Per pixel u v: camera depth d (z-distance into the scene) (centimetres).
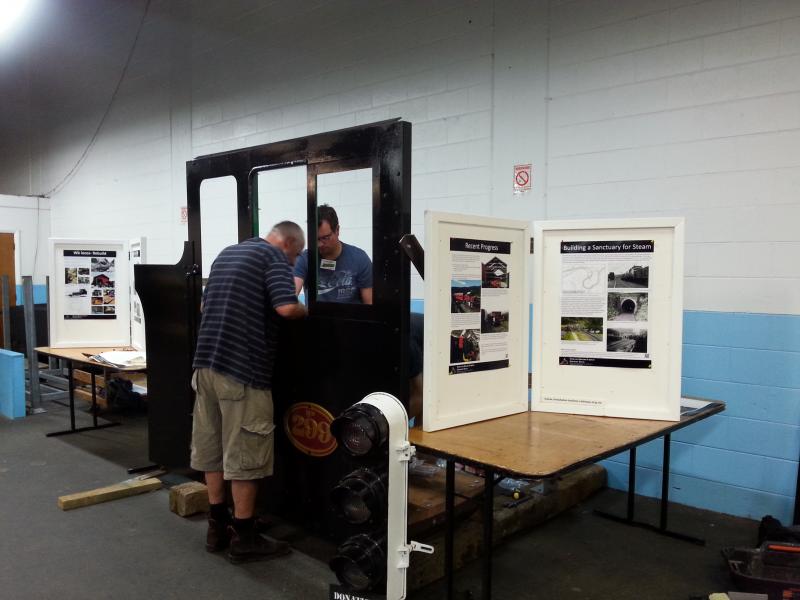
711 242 320
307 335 265
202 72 602
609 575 260
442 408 216
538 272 240
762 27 301
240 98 566
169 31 634
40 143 870
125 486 346
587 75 355
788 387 302
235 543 265
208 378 256
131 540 288
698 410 249
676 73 326
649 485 347
